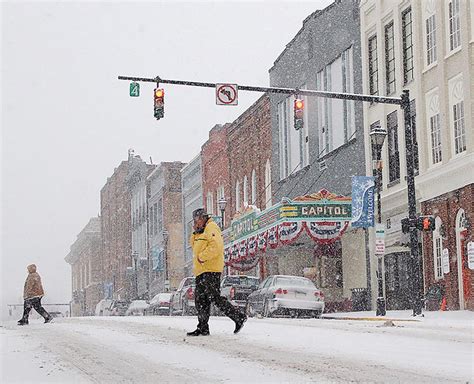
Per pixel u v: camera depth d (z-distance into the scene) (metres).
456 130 26.75
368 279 32.97
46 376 7.87
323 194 32.16
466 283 25.59
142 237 86.25
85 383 7.28
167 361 8.99
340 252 36.12
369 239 33.00
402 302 30.25
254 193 50.38
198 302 12.47
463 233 26.02
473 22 25.77
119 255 98.50
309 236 32.12
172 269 71.50
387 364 8.25
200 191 63.91
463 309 25.88
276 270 44.97
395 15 31.47
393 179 31.75
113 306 60.94
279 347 10.33
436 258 27.84
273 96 45.84
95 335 13.95
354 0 35.28
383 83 32.53
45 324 21.25
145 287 82.94
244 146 52.41
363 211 28.44
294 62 42.47
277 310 25.16
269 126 47.09
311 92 23.61
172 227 72.25
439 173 26.97
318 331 13.41
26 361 9.35
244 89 24.00
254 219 36.88
